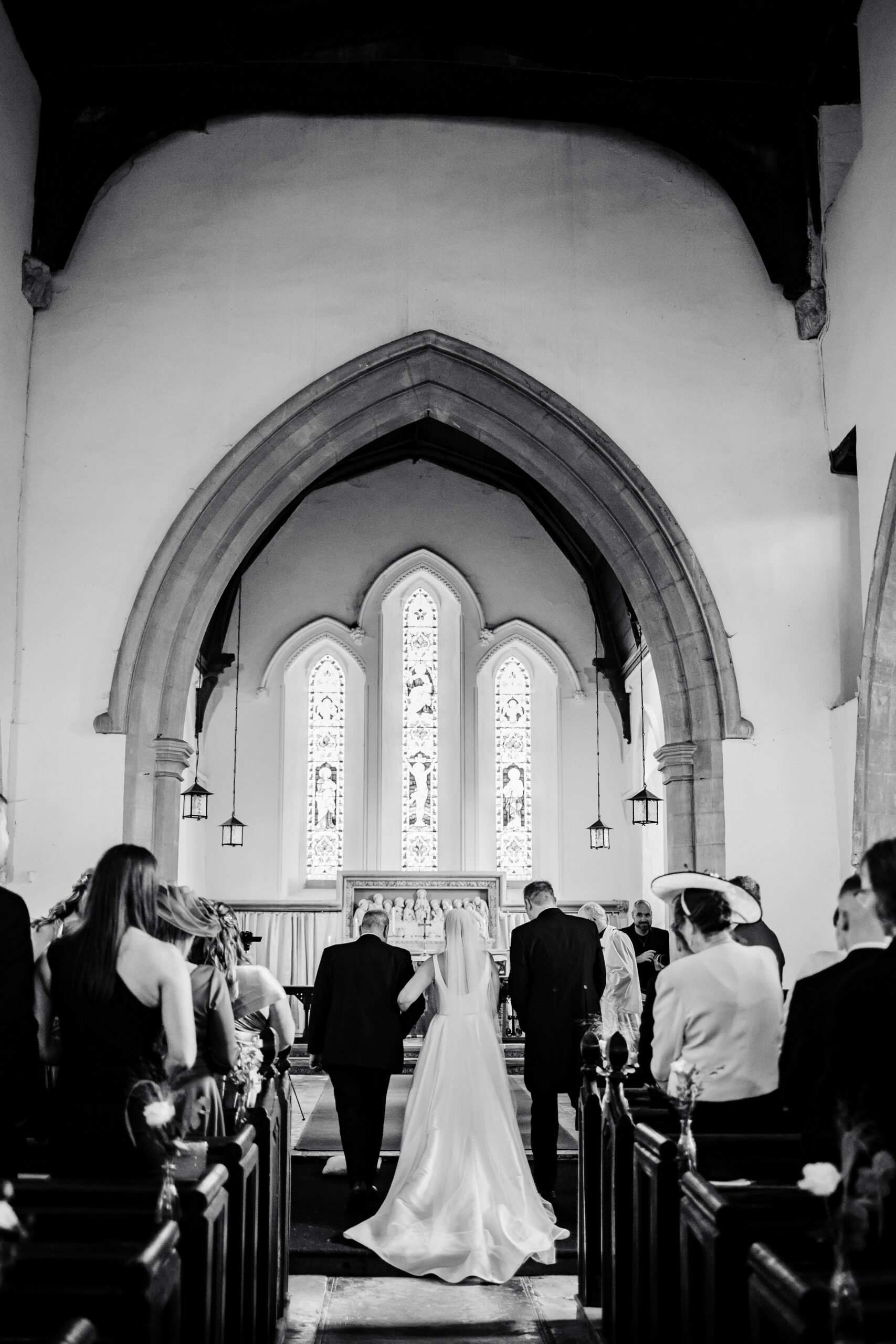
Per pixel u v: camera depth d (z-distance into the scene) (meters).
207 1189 3.71
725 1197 3.67
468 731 18.50
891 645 10.11
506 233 11.84
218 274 11.70
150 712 11.12
